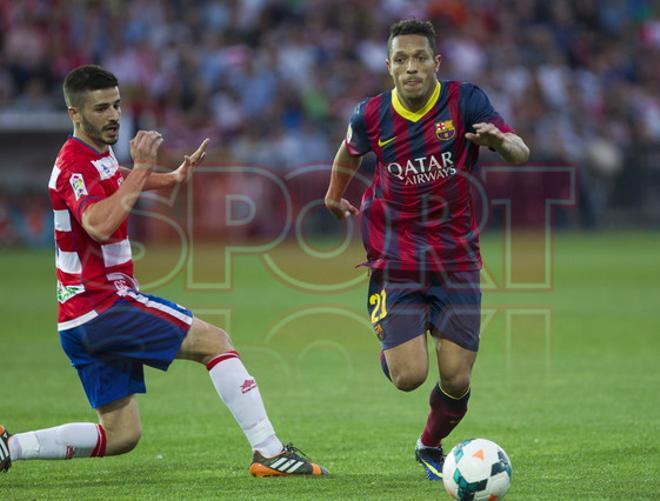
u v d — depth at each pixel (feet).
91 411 91.09
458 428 82.64
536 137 267.18
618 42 332.80
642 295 169.68
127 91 232.94
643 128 297.12
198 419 87.51
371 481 66.08
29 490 64.03
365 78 278.26
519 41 309.22
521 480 65.57
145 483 65.82
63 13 275.39
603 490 62.75
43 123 233.96
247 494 62.49
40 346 125.29
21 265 209.77
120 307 65.82
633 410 88.84
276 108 262.88
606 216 275.18
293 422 86.12
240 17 295.28
